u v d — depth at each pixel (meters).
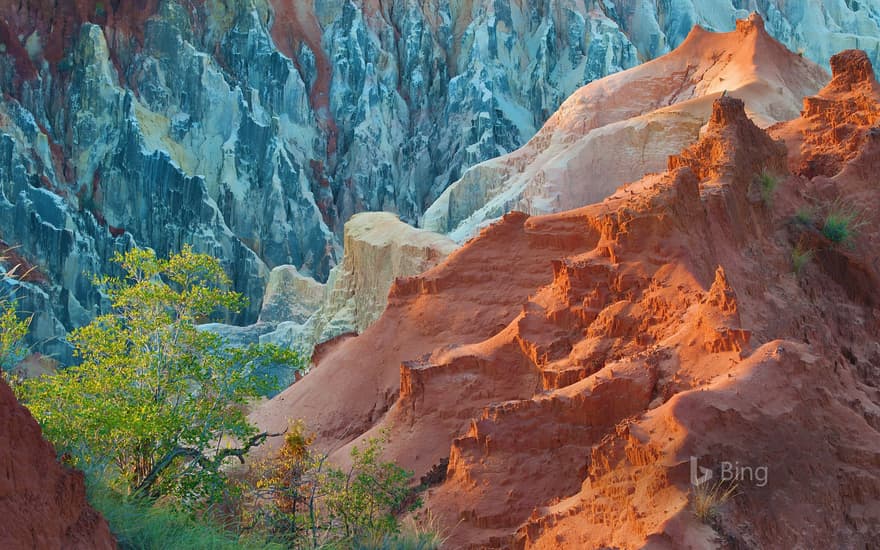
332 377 33.50
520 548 19.88
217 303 23.59
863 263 31.16
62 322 85.25
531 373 27.25
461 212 76.81
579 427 22.75
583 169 63.69
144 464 20.38
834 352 28.67
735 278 27.53
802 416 19.84
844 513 19.25
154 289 23.00
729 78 66.75
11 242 88.75
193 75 106.19
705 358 22.47
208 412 21.94
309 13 119.25
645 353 23.45
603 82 74.62
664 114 63.16
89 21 106.00
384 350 32.91
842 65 37.34
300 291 82.38
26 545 11.72
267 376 23.39
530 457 22.95
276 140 106.25
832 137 35.06
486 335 31.50
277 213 103.31
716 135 31.28
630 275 26.69
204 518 17.84
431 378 28.11
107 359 22.06
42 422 18.77
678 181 27.50
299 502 20.16
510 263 32.56
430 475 26.00
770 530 18.12
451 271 33.16
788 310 28.27
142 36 107.12
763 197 30.77
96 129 101.12
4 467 11.82
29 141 96.38
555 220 32.50
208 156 104.31
